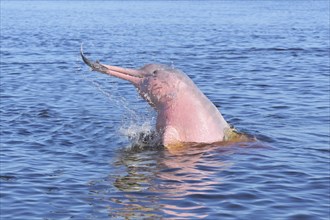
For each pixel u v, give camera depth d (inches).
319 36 3267.7
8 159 914.1
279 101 1393.9
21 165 882.1
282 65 2082.9
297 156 932.6
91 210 698.2
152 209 701.3
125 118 1197.7
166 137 1003.9
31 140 1031.6
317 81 1707.7
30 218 674.2
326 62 2160.4
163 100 1034.1
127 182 804.0
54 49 2571.4
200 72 1920.5
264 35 3356.3
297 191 768.9
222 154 946.7
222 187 782.5
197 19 4913.9
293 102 1381.6
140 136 1050.1
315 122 1171.3
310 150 968.3
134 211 694.5
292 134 1074.7
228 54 2431.1
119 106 1328.7
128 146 1001.5
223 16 5398.6
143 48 2630.4
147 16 5349.4
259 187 782.5
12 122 1169.4
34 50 2532.0
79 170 862.5
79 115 1232.8
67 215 682.8
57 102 1385.3
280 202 728.3
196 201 729.6
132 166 883.4
